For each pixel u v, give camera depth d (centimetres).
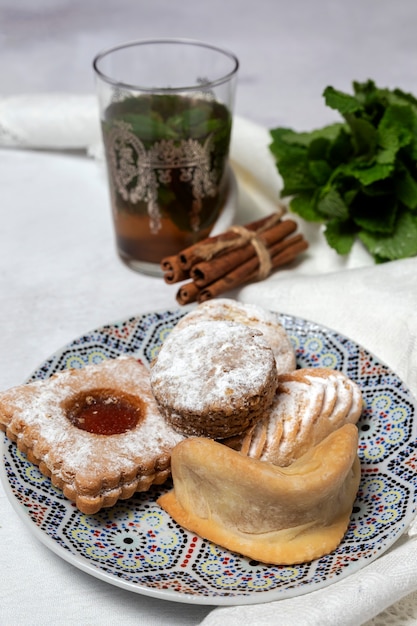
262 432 50
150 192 62
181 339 52
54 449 48
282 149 69
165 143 61
